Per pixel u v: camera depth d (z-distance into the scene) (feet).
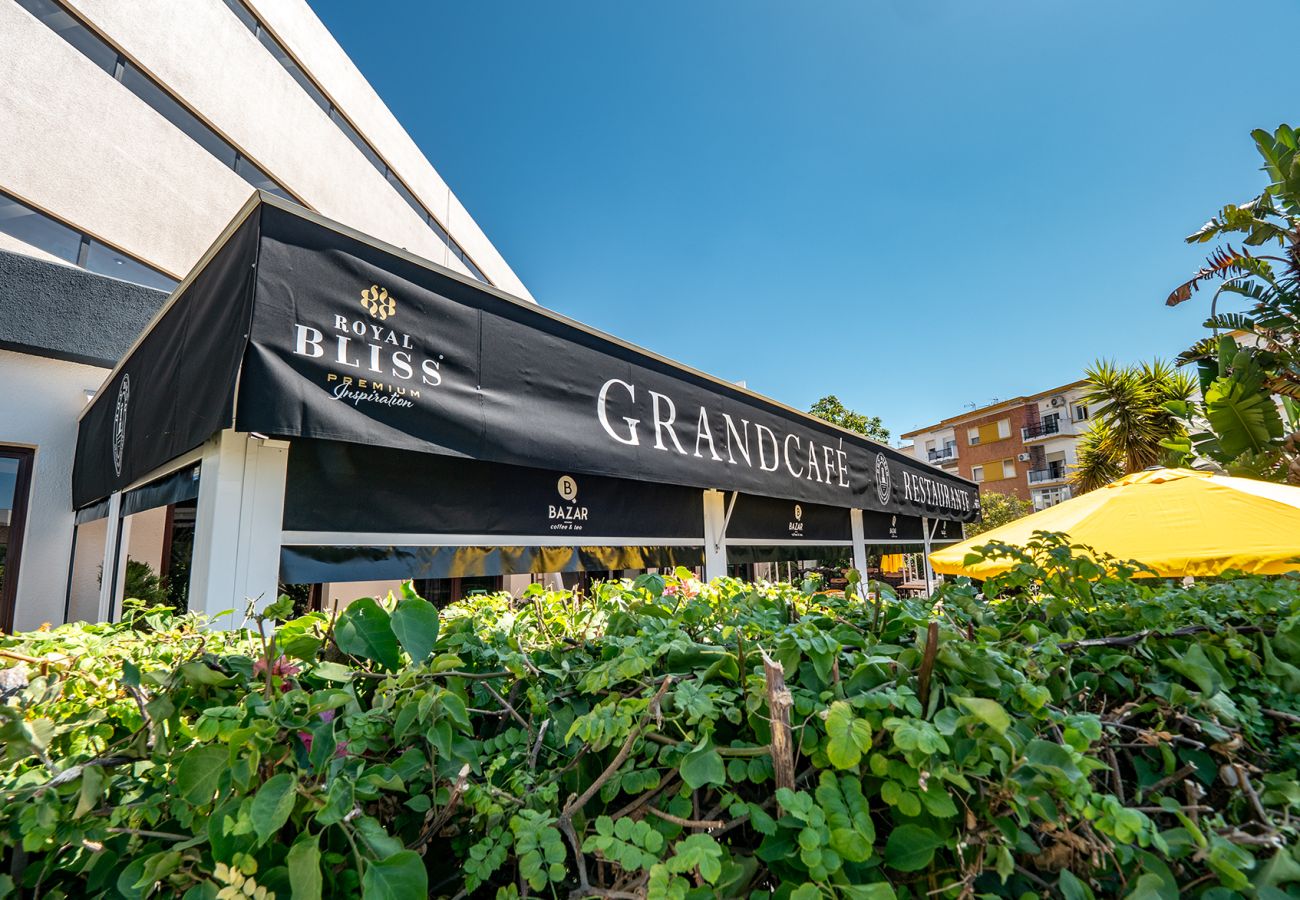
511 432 8.51
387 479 8.48
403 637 3.23
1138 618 4.89
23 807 2.64
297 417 6.30
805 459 16.10
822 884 2.54
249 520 7.06
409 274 7.84
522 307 9.30
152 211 27.27
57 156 23.61
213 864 2.72
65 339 19.33
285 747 2.85
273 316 6.37
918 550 27.48
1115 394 41.16
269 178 34.53
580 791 3.28
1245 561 10.03
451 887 3.36
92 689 3.66
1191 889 3.05
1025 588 5.37
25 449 18.69
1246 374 20.36
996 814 2.88
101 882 2.82
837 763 2.69
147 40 27.40
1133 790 3.78
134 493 12.74
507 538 9.84
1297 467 19.94
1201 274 22.95
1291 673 4.19
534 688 3.72
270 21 35.22
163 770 2.98
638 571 15.14
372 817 2.96
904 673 3.24
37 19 23.35
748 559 16.28
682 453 11.65
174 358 9.20
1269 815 3.16
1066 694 3.79
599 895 2.77
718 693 3.23
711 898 2.59
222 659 3.33
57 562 18.85
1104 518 12.46
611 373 10.56
